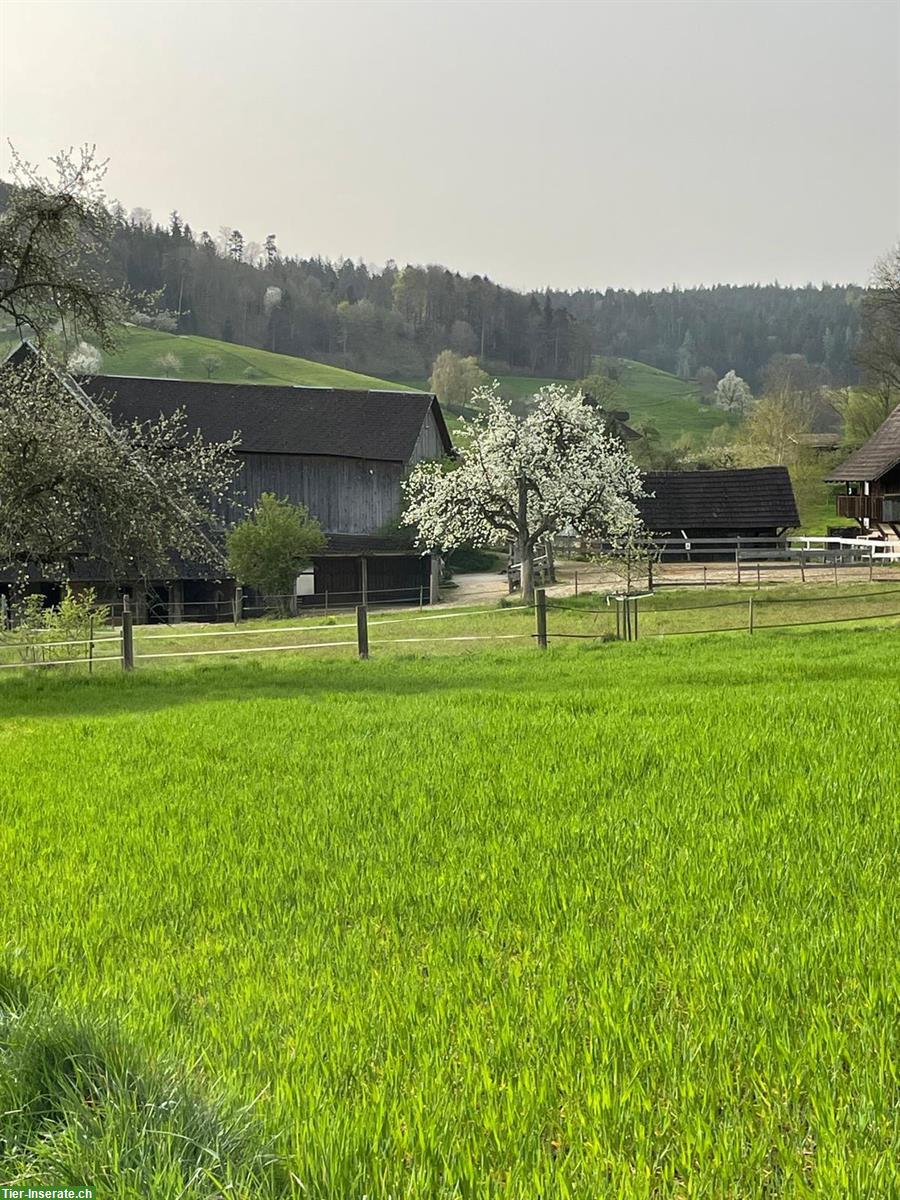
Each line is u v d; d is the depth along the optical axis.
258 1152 3.32
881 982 4.37
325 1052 4.07
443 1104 3.60
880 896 5.69
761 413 105.31
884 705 12.86
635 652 24.12
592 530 48.31
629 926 5.42
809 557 56.47
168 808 9.12
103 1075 3.76
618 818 7.90
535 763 10.24
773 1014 4.19
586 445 47.09
